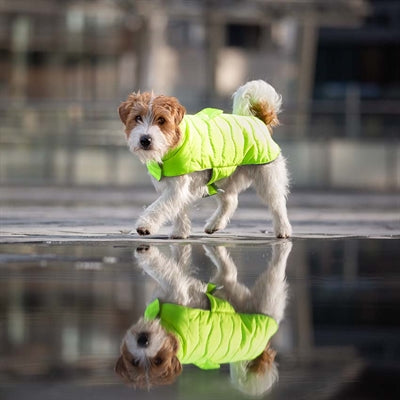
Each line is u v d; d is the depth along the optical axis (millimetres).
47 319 6074
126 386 4496
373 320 6145
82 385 4492
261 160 10695
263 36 39875
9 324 5898
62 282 7672
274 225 11406
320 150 30062
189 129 10008
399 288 7605
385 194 26922
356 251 10367
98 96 38219
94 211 17484
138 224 10125
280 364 4949
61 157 29703
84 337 5531
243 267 8742
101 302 6727
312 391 4438
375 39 53812
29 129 29984
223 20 36750
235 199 11484
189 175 10250
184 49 38750
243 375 4723
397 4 53125
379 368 4852
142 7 33406
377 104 30594
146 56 36000
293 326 5934
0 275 8047
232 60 39719
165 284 7594
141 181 29766
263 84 10992
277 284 7738
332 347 5340
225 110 31078
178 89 38656
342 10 35125
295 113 30594
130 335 5602
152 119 9617
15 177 29625
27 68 37844
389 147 30141
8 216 15672
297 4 34344
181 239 11141
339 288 7562
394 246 10984
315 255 9875
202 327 5867
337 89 54250
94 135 30016
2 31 37250
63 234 11867
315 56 53281
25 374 4668
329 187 29984
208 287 7480
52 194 24219
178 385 4531
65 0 33875
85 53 38062
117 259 9133
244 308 6562
